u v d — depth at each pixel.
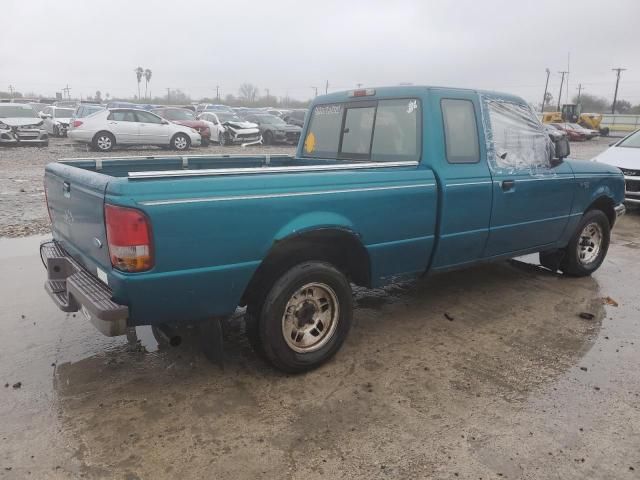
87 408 3.25
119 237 2.84
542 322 4.73
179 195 2.94
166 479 2.65
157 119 19.59
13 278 5.58
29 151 18.19
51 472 2.68
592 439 3.03
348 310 3.82
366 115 4.71
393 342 4.27
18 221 8.14
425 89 4.26
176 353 4.00
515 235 4.95
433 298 5.31
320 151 5.18
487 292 5.51
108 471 2.70
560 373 3.79
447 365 3.89
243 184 3.17
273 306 3.42
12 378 3.59
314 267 3.56
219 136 23.33
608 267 6.59
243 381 3.60
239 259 3.20
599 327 4.64
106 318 2.87
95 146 18.59
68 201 3.53
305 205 3.41
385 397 3.43
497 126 4.69
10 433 2.99
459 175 4.29
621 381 3.70
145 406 3.28
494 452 2.89
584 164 5.71
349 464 2.78
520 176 4.82
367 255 3.86
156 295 2.98
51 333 4.30
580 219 5.71
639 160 9.80
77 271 3.46
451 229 4.31
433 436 3.03
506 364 3.92
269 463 2.78
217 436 3.00
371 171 3.81
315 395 3.44
